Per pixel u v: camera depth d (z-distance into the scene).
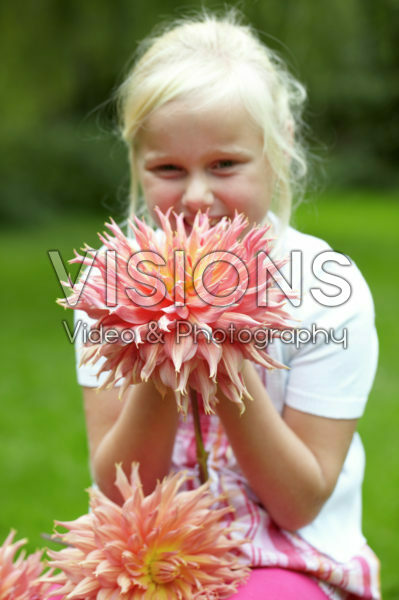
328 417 1.67
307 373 1.69
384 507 3.36
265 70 1.79
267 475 1.59
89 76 14.48
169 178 1.69
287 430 1.61
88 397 1.80
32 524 3.19
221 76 1.65
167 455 1.63
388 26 10.01
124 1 8.80
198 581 1.43
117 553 1.42
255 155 1.68
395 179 22.22
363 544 1.75
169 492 1.49
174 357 1.22
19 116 13.55
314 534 1.69
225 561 1.48
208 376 1.28
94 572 1.43
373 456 3.98
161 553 1.43
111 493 1.70
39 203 18.06
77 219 18.25
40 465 3.87
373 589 1.66
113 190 19.30
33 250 13.37
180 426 1.79
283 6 8.69
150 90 1.65
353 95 14.80
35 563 1.62
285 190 1.84
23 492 3.52
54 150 19.03
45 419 4.61
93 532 1.47
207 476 1.59
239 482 1.73
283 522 1.65
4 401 4.97
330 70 9.86
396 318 7.46
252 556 1.59
